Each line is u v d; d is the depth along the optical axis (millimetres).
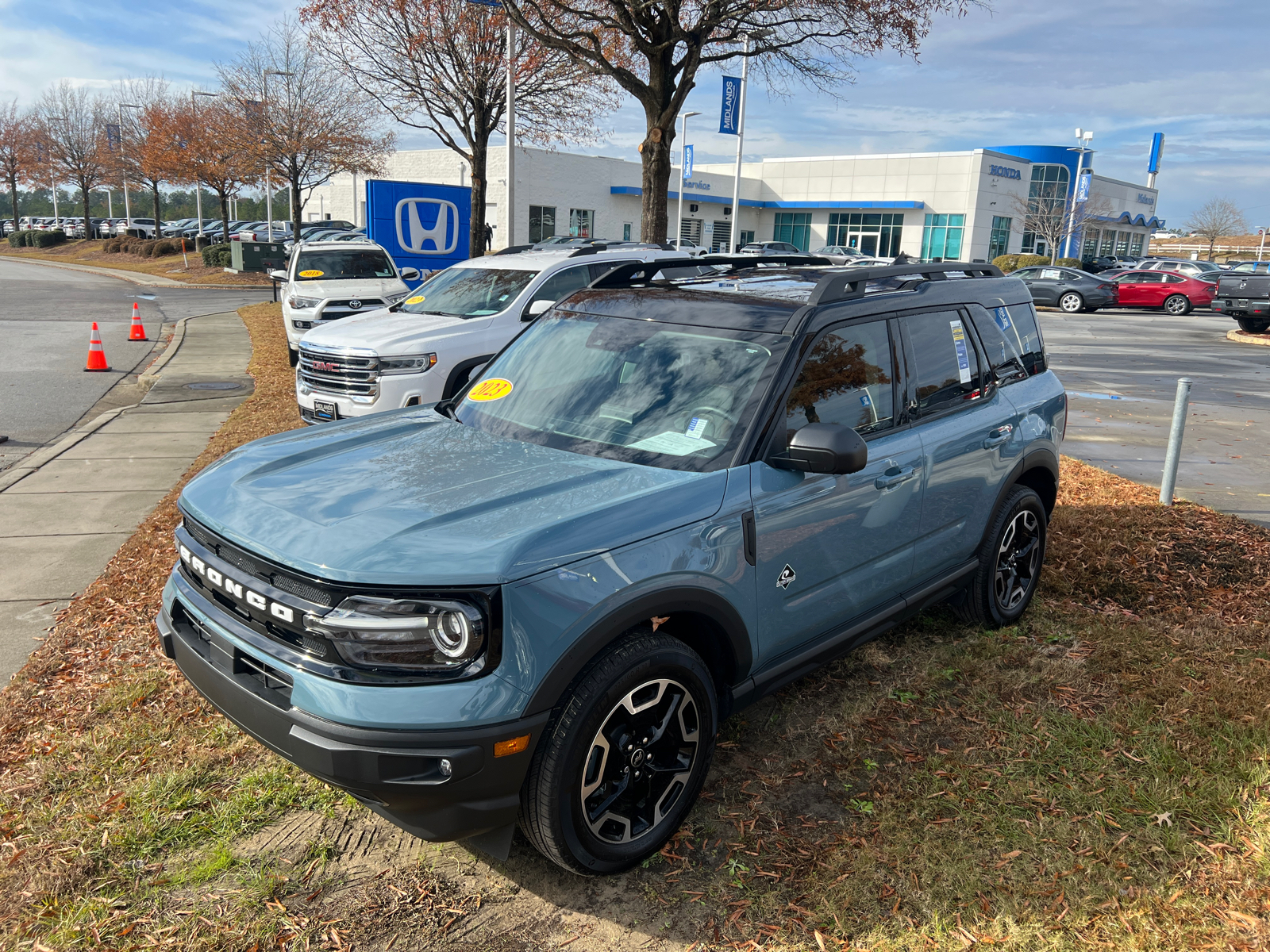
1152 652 4402
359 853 2967
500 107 20703
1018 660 4355
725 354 3416
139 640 4426
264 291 31172
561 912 2721
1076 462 8500
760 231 61781
